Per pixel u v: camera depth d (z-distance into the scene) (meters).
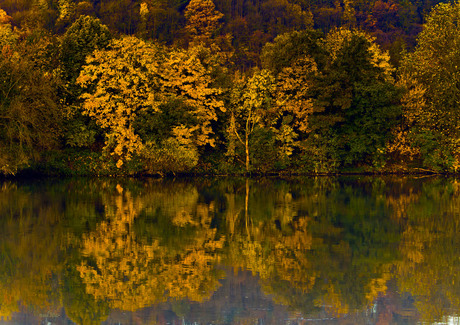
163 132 59.62
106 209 34.12
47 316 15.34
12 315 15.40
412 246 23.84
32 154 54.38
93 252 22.28
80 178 58.16
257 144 62.41
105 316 15.30
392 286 17.97
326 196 42.34
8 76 51.97
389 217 31.64
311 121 63.19
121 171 60.16
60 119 56.25
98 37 61.56
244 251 22.59
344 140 64.50
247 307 15.95
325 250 22.97
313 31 66.12
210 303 16.31
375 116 62.97
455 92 64.75
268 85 64.06
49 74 56.38
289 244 24.03
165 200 38.97
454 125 64.44
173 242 24.20
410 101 65.25
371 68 64.81
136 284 18.03
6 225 28.36
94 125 60.47
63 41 61.12
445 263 20.88
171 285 17.92
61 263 20.52
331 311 15.72
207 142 62.59
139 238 25.06
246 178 60.66
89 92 60.16
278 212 33.34
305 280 18.58
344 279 18.73
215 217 31.22
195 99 62.69
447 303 16.39
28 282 18.22
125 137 59.38
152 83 60.72
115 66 59.00
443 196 42.72
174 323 14.77
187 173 62.91
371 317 15.15
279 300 16.56
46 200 38.53
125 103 59.41
